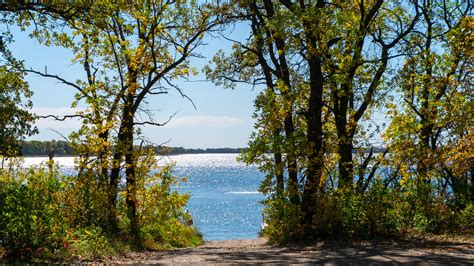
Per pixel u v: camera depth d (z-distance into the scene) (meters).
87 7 14.51
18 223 12.00
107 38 20.06
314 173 17.22
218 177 173.12
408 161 17.86
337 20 16.67
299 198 17.92
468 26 20.50
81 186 17.56
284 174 18.47
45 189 13.15
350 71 18.08
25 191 12.32
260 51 23.59
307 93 19.44
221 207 74.38
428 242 14.83
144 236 19.31
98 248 14.36
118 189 19.55
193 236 25.44
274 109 17.75
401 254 12.28
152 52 20.81
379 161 18.03
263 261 12.03
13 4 13.37
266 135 18.00
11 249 11.88
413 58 20.78
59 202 16.12
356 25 19.03
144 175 19.97
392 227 16.48
